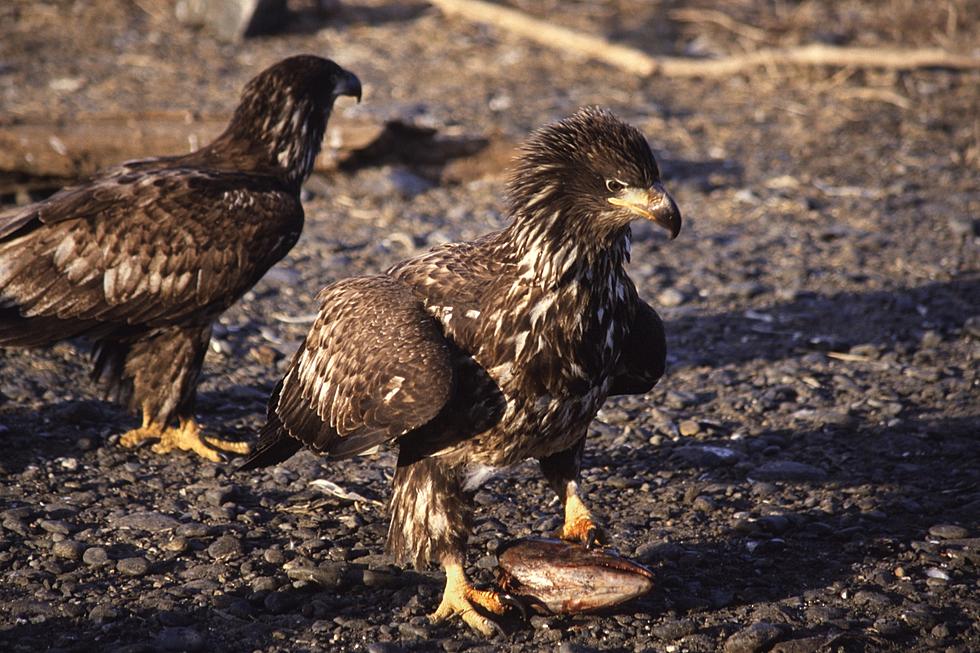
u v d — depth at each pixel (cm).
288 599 880
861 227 1781
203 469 1105
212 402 1248
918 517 1012
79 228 1108
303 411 905
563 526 977
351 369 843
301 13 2903
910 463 1121
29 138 1691
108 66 2509
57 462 1093
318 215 1792
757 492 1062
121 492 1051
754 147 2122
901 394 1277
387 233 1734
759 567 931
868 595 875
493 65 2567
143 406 1139
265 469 1111
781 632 821
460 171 1941
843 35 2742
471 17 2845
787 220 1816
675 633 830
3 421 1159
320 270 1605
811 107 2333
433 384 800
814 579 912
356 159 1927
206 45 2681
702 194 1911
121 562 916
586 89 2427
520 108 2278
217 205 1128
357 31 2798
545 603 845
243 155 1238
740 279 1606
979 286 1566
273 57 2614
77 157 1709
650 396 1286
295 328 1441
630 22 2861
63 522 980
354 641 830
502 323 820
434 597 892
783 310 1515
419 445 855
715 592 891
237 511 1024
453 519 862
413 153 1953
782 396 1273
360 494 1061
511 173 843
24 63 2502
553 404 839
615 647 822
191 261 1112
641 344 911
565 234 805
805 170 2014
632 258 1678
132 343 1133
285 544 970
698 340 1435
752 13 2919
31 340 1105
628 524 1007
